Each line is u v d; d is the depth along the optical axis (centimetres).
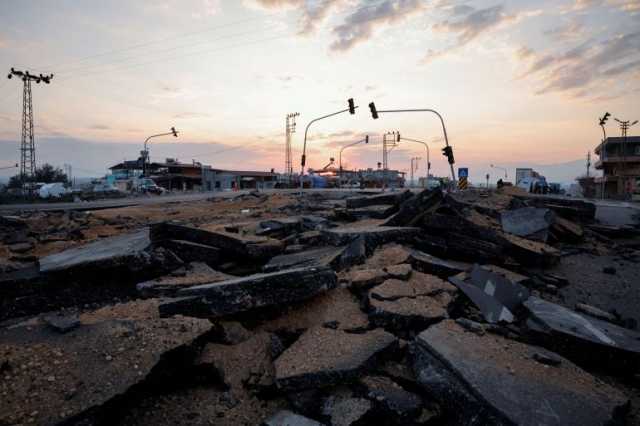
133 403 312
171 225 739
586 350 383
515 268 738
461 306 485
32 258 790
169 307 425
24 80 3653
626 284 717
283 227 1023
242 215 1642
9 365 301
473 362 309
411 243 797
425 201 889
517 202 1378
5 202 2736
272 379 349
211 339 414
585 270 816
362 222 1036
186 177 6059
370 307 442
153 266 656
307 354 353
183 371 361
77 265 621
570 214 1378
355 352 345
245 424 312
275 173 7931
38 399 266
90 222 1414
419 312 418
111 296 633
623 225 1398
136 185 4562
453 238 793
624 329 439
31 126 3712
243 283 432
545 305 484
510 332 413
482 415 261
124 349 334
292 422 290
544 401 266
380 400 296
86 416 259
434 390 300
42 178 5969
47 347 335
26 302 587
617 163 4425
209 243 726
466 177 2405
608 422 253
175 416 318
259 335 423
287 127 5341
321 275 479
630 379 369
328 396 312
